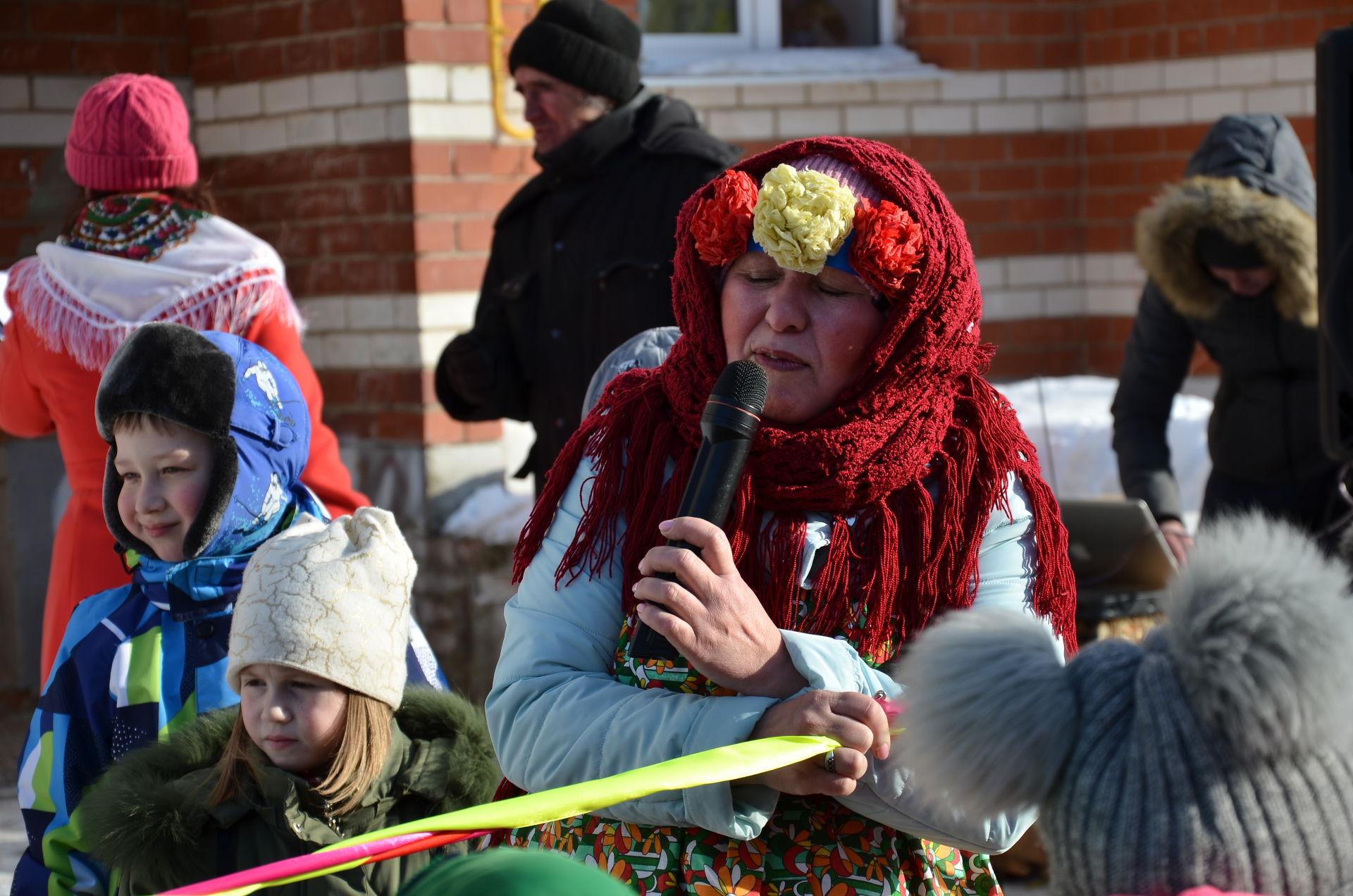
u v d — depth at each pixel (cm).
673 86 761
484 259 670
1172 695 136
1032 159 829
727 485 193
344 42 662
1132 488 512
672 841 203
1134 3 813
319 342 688
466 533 646
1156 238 475
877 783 190
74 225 402
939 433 208
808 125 786
